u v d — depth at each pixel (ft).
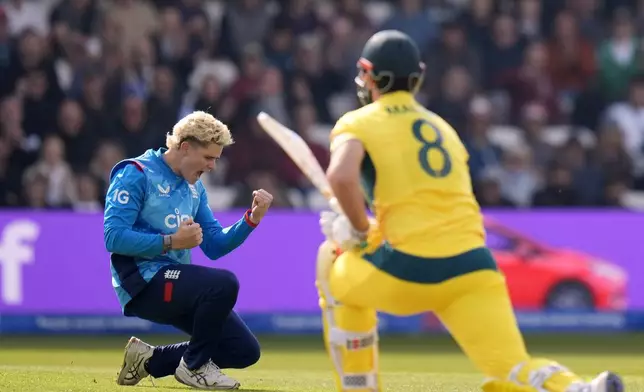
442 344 129.70
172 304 62.34
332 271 49.24
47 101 155.84
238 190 153.58
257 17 165.78
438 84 164.25
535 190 158.40
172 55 162.50
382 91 49.44
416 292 46.78
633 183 163.02
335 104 164.76
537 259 141.59
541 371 45.42
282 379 76.54
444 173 47.62
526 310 141.08
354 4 168.86
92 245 138.51
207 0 168.76
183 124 63.41
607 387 43.60
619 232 143.33
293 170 155.43
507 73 167.63
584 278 141.90
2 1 161.79
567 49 169.07
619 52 170.40
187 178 64.18
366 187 48.49
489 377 46.91
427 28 169.89
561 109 168.45
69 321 137.39
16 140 153.38
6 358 107.14
